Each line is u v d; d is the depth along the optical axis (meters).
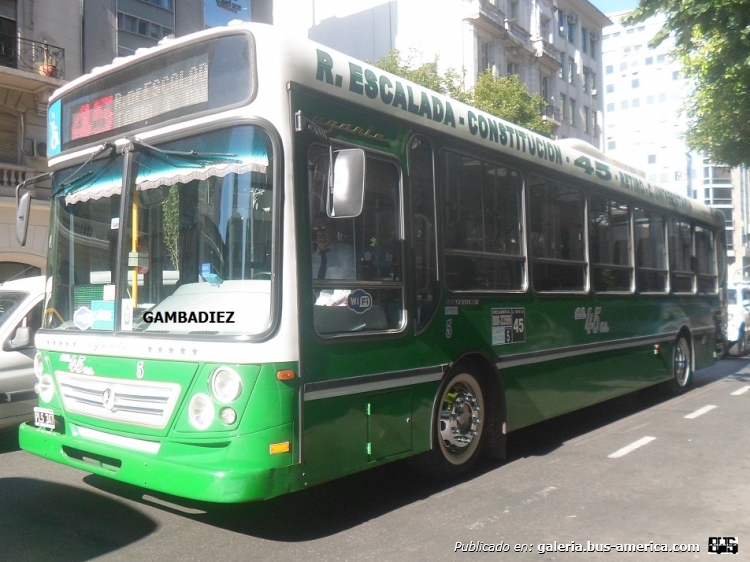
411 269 5.40
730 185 73.75
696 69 16.69
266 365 4.23
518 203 6.92
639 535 4.83
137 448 4.63
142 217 4.86
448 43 34.09
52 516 5.15
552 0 42.00
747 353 18.91
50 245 5.66
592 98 47.12
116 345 4.80
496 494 5.73
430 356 5.54
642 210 9.77
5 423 6.82
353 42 37.03
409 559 4.38
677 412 9.57
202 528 4.91
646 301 9.67
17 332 6.93
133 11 21.41
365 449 4.86
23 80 18.11
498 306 6.44
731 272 72.38
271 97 4.44
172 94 4.85
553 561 4.38
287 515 5.21
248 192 4.46
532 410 6.93
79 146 5.44
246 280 4.41
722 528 4.97
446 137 5.92
